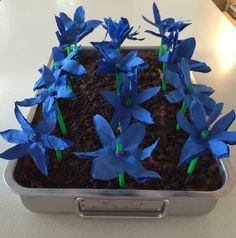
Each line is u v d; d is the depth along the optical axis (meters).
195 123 0.27
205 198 0.28
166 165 0.33
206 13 0.74
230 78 0.53
